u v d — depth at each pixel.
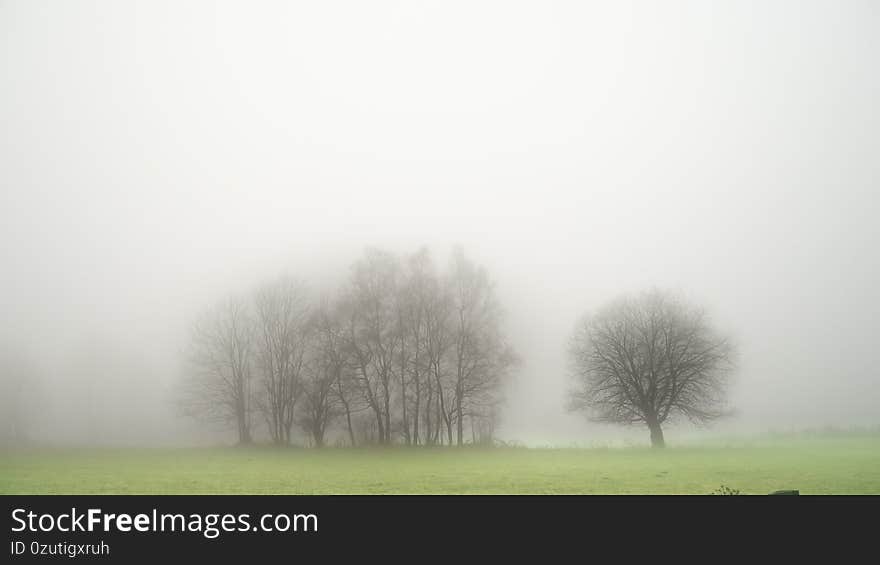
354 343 53.62
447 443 55.97
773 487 20.44
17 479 25.28
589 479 24.39
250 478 25.75
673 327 50.56
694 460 34.38
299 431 56.06
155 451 48.59
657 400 50.19
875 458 32.56
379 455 42.97
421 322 54.34
